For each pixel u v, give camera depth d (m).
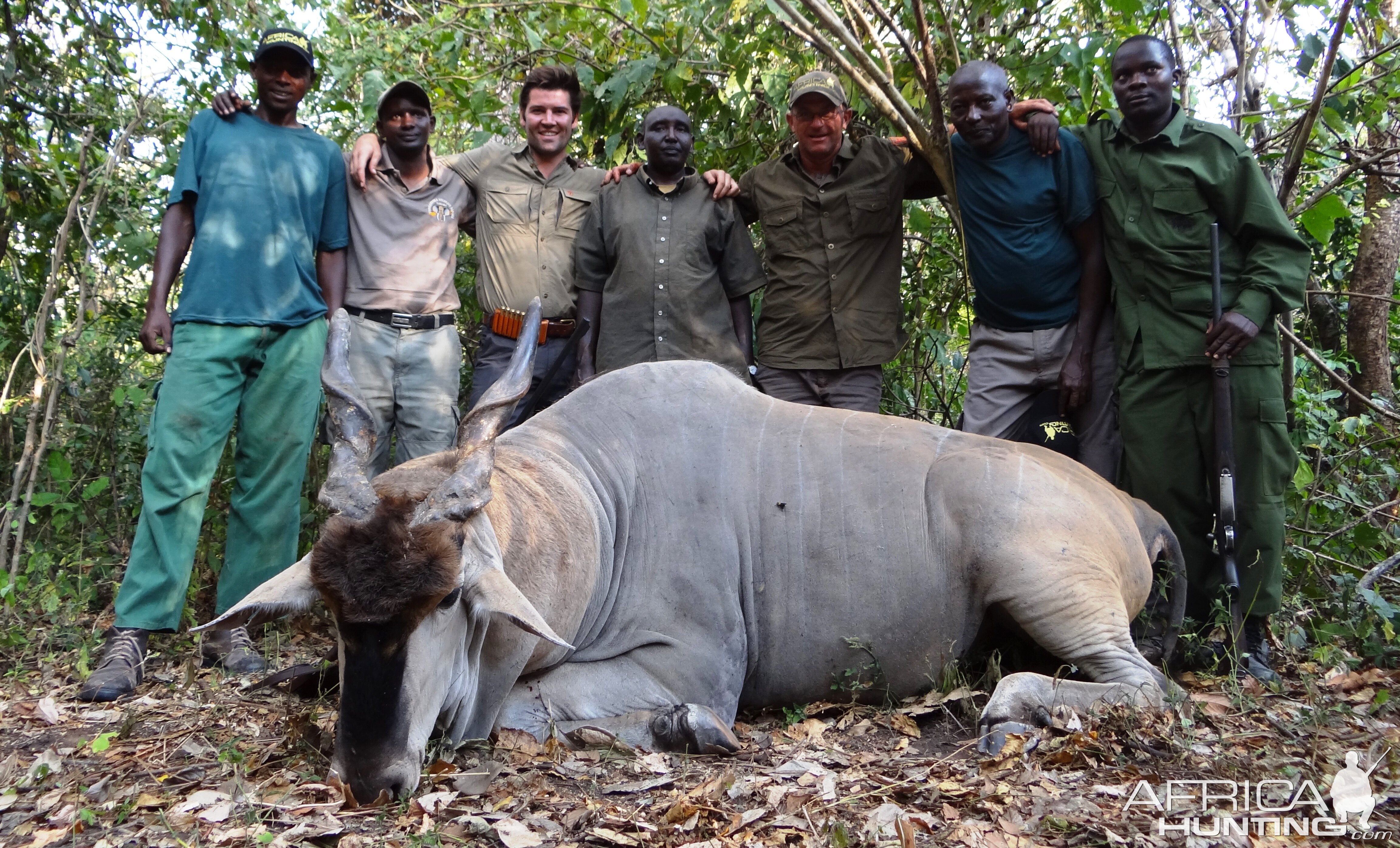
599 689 3.80
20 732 3.84
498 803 3.07
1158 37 5.42
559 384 5.36
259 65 5.01
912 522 4.11
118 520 5.90
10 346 6.49
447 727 3.42
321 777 3.29
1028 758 3.36
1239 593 4.36
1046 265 4.98
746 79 5.93
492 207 5.46
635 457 4.13
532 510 3.67
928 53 4.82
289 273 4.90
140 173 6.36
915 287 6.45
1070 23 5.93
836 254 5.25
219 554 5.69
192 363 4.70
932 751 3.66
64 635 4.83
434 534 3.06
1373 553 5.32
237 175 4.84
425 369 5.24
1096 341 5.07
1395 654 4.57
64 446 6.06
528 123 5.51
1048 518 3.99
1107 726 3.53
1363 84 5.42
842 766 3.46
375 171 5.26
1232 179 4.59
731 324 5.42
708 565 4.00
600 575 3.89
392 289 5.23
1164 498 4.77
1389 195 7.11
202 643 4.77
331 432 3.33
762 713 4.26
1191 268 4.65
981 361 5.27
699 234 5.29
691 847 2.73
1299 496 5.45
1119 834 2.80
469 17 6.50
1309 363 6.80
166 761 3.50
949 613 4.07
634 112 6.42
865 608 4.07
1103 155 4.89
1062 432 5.20
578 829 2.90
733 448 4.20
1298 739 3.57
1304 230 6.83
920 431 4.36
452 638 3.27
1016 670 4.26
